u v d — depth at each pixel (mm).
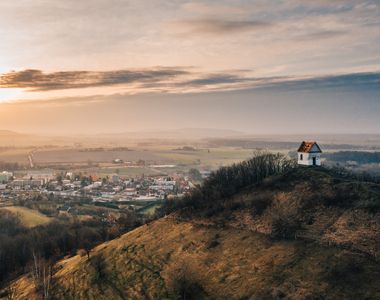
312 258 85062
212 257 101750
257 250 96375
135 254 119938
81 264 129500
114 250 129000
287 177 122875
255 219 109625
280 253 91062
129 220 188375
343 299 71375
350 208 96312
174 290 95750
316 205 102500
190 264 103188
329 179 112312
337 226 92062
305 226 97000
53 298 116250
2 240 189500
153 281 103250
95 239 180375
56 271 137000
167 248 115750
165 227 129750
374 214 90938
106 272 117500
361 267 77438
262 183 127000
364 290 71812
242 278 88875
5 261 169875
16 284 139000
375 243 82312
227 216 117875
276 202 111688
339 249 84625
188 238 116000
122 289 106125
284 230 98625
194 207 133875
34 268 147625
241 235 105812
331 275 77812
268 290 80875
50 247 179125
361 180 118625
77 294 113188
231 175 143500
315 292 74875
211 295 88438
